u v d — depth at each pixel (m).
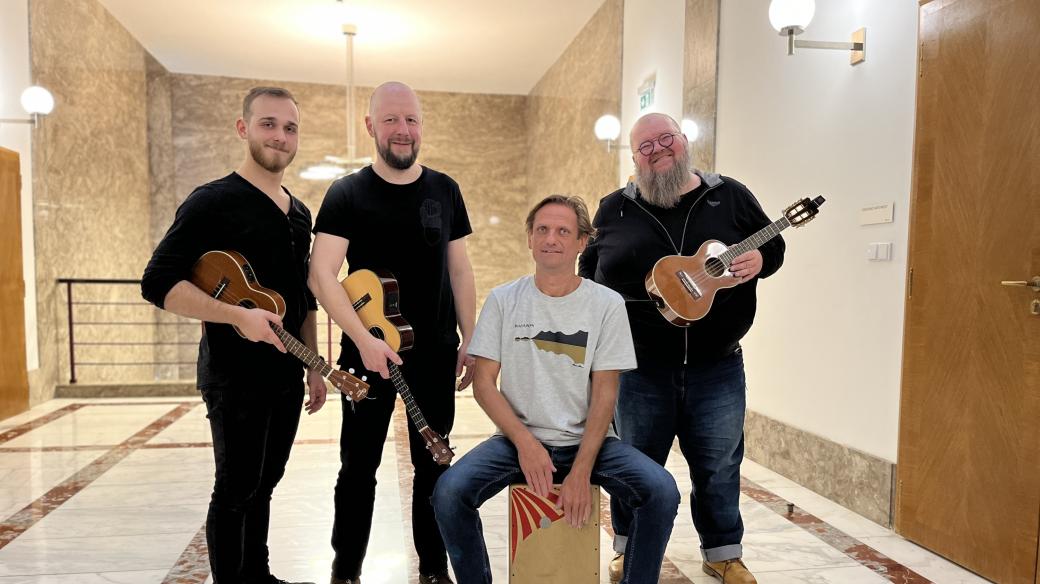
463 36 7.07
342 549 1.96
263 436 1.74
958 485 2.26
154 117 8.24
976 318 2.19
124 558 2.33
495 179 9.50
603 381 1.73
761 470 3.43
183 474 3.37
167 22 6.88
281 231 1.77
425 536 2.04
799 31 2.72
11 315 4.81
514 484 1.65
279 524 2.66
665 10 4.66
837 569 2.24
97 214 6.64
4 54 5.00
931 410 2.37
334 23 6.77
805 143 3.14
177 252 1.63
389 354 1.77
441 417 2.00
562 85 7.55
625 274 2.07
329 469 3.45
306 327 1.98
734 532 2.10
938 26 2.33
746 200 2.10
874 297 2.70
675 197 2.03
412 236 1.92
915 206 2.44
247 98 1.76
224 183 1.71
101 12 6.53
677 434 2.11
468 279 2.11
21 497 3.01
